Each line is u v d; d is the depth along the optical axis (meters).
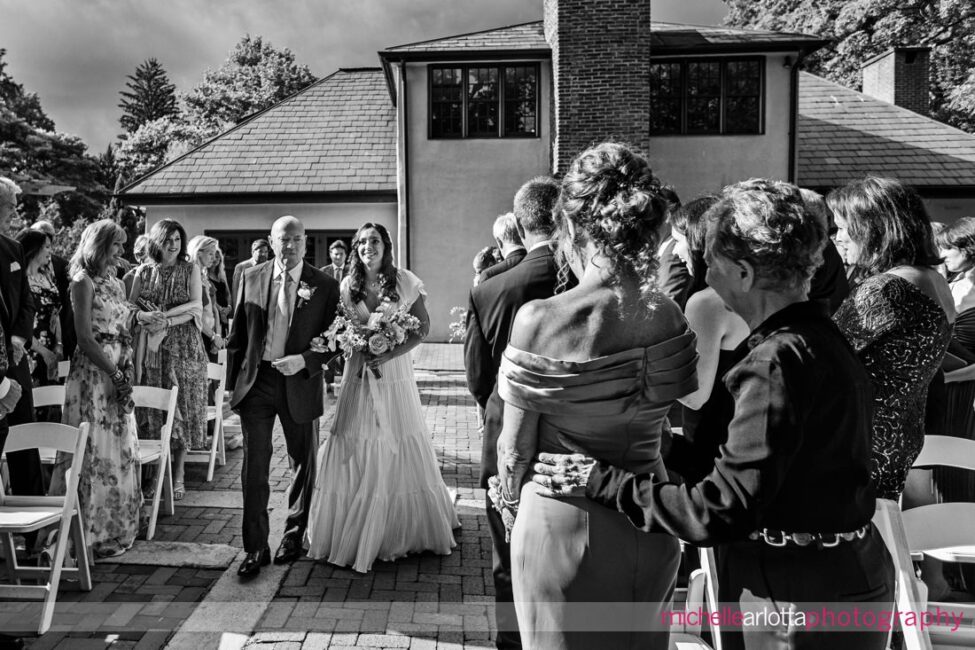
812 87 19.73
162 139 45.12
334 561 4.16
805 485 1.72
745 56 15.95
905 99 19.77
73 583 3.90
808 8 25.52
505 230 3.96
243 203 17.48
